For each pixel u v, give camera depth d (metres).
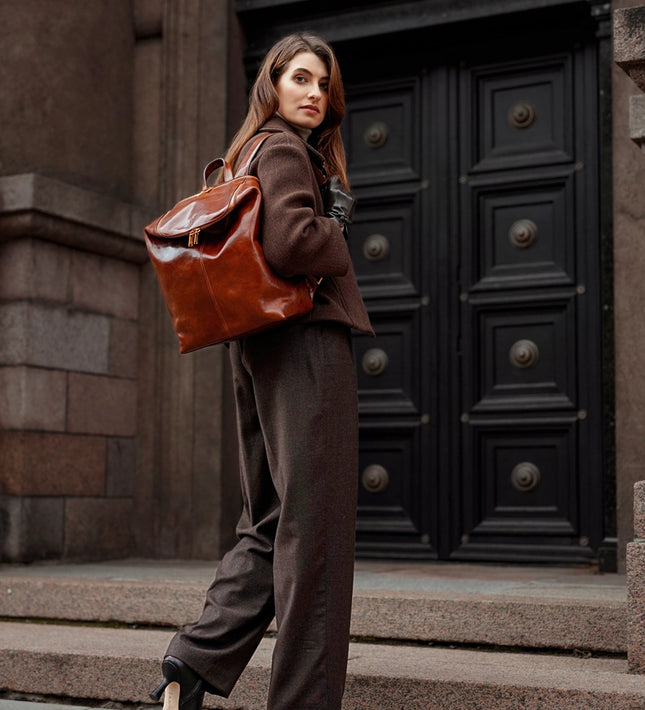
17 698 3.29
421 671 2.86
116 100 5.88
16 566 5.04
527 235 5.34
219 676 2.39
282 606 2.34
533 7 5.21
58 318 5.35
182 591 3.76
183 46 5.89
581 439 5.14
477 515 5.32
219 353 5.66
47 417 5.25
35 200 5.06
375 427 5.57
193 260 2.38
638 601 2.82
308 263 2.30
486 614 3.33
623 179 4.83
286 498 2.34
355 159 5.80
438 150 5.59
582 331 5.19
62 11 5.54
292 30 5.84
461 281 5.48
